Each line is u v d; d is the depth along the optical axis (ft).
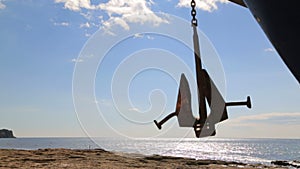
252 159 150.82
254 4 8.09
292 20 7.55
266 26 8.45
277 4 7.45
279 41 8.45
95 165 39.09
